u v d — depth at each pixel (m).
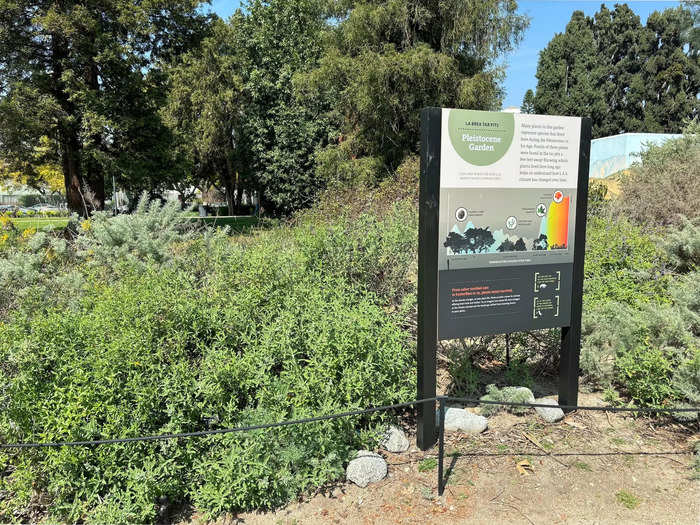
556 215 3.64
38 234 6.34
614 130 45.91
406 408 3.88
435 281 3.33
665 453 3.39
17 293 4.93
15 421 2.90
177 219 7.01
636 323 4.16
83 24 15.92
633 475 3.14
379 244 5.34
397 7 18.67
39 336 3.11
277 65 26.61
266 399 3.11
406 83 18.55
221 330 3.64
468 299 3.46
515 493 2.97
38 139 18.12
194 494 2.99
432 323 3.35
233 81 27.28
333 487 3.05
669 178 9.44
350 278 5.18
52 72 17.42
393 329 3.76
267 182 26.27
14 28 16.28
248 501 2.93
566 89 47.03
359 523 2.76
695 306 4.51
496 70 19.17
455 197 3.34
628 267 5.82
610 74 49.16
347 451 3.21
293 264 4.96
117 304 3.67
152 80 18.75
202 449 3.11
